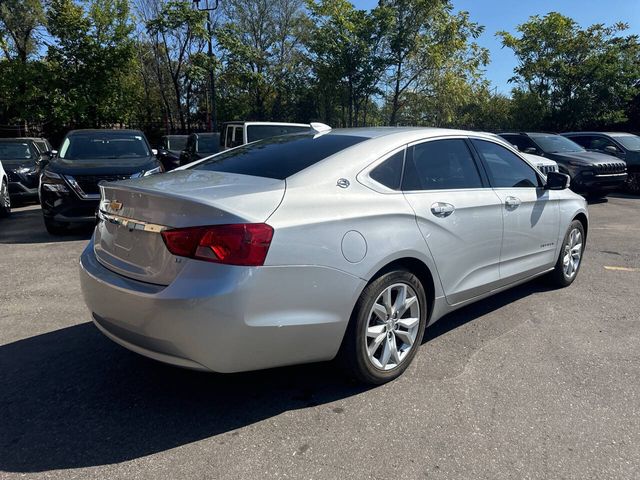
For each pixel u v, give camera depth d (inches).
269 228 105.7
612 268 246.5
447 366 142.1
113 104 1013.2
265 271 104.3
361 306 121.1
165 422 114.7
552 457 103.4
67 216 300.4
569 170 471.5
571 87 997.8
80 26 951.6
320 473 97.9
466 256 150.3
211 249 102.5
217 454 103.4
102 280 117.0
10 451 103.7
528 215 177.3
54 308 185.3
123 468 98.9
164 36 1117.7
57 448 105.0
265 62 1138.0
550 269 200.8
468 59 1022.4
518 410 120.3
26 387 129.5
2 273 231.0
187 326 101.8
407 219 130.9
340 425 113.8
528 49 1015.0
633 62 968.3
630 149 551.2
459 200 147.8
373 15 925.2
